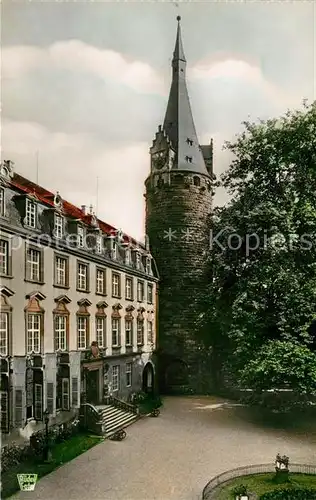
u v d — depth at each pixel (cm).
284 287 3153
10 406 2328
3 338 2377
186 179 4788
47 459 2288
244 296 3319
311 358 2909
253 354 3172
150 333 4488
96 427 2845
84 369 3091
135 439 2788
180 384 4694
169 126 5000
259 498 1825
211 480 1947
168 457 2422
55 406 2702
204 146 5147
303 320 3192
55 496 1878
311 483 2034
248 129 3538
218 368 4588
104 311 3500
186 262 4738
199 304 4481
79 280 3175
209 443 2702
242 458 2411
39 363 2572
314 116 3206
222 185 3841
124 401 3744
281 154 3384
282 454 2475
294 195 3294
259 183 3581
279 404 3375
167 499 1858
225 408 3806
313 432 2978
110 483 2038
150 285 4538
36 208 2705
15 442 2331
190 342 4653
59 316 2897
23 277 2530
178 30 5109
